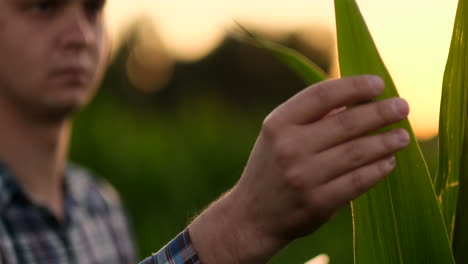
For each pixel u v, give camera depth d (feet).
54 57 4.96
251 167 2.11
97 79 5.42
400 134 1.96
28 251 5.21
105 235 6.26
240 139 13.74
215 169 13.19
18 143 5.22
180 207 12.61
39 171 5.39
